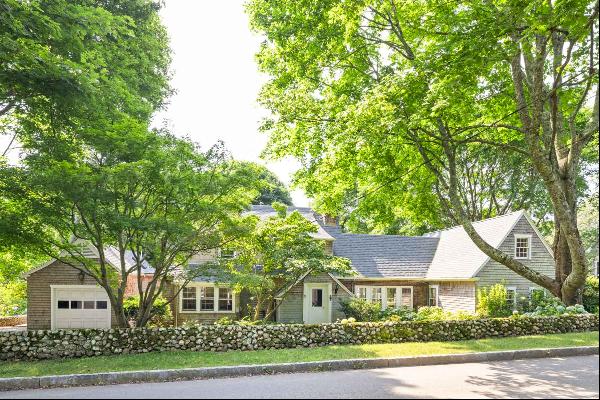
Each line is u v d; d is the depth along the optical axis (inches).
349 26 671.8
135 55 999.0
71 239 783.7
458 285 1077.1
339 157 730.8
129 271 602.2
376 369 462.9
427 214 1184.8
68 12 571.2
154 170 507.5
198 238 573.6
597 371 438.6
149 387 386.9
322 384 386.3
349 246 1210.6
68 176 473.4
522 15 471.8
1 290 979.3
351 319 655.1
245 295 1018.1
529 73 643.5
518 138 814.5
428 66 560.4
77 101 526.9
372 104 583.8
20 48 472.4
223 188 561.6
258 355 517.0
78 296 879.7
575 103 651.5
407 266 1189.1
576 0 444.8
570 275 613.6
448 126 701.9
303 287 1011.9
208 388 377.1
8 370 451.8
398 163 848.9
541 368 456.8
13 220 506.0
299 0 749.3
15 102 560.4
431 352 520.1
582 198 1249.4
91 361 497.4
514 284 1050.7
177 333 574.6
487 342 598.2
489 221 1189.1
